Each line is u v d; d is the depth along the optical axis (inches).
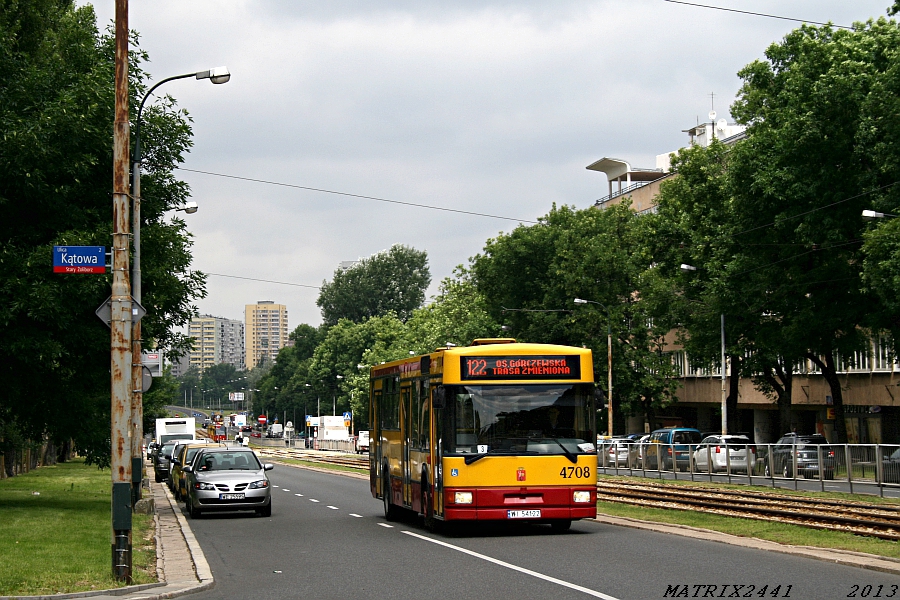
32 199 1007.0
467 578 505.4
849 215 1507.1
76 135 1000.9
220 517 1041.5
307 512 1079.0
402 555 620.7
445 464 708.7
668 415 3144.7
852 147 1487.5
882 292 1305.4
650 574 504.7
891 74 1333.7
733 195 1686.8
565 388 730.2
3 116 991.0
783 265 1647.4
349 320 5295.3
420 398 802.2
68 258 540.4
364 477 2022.6
